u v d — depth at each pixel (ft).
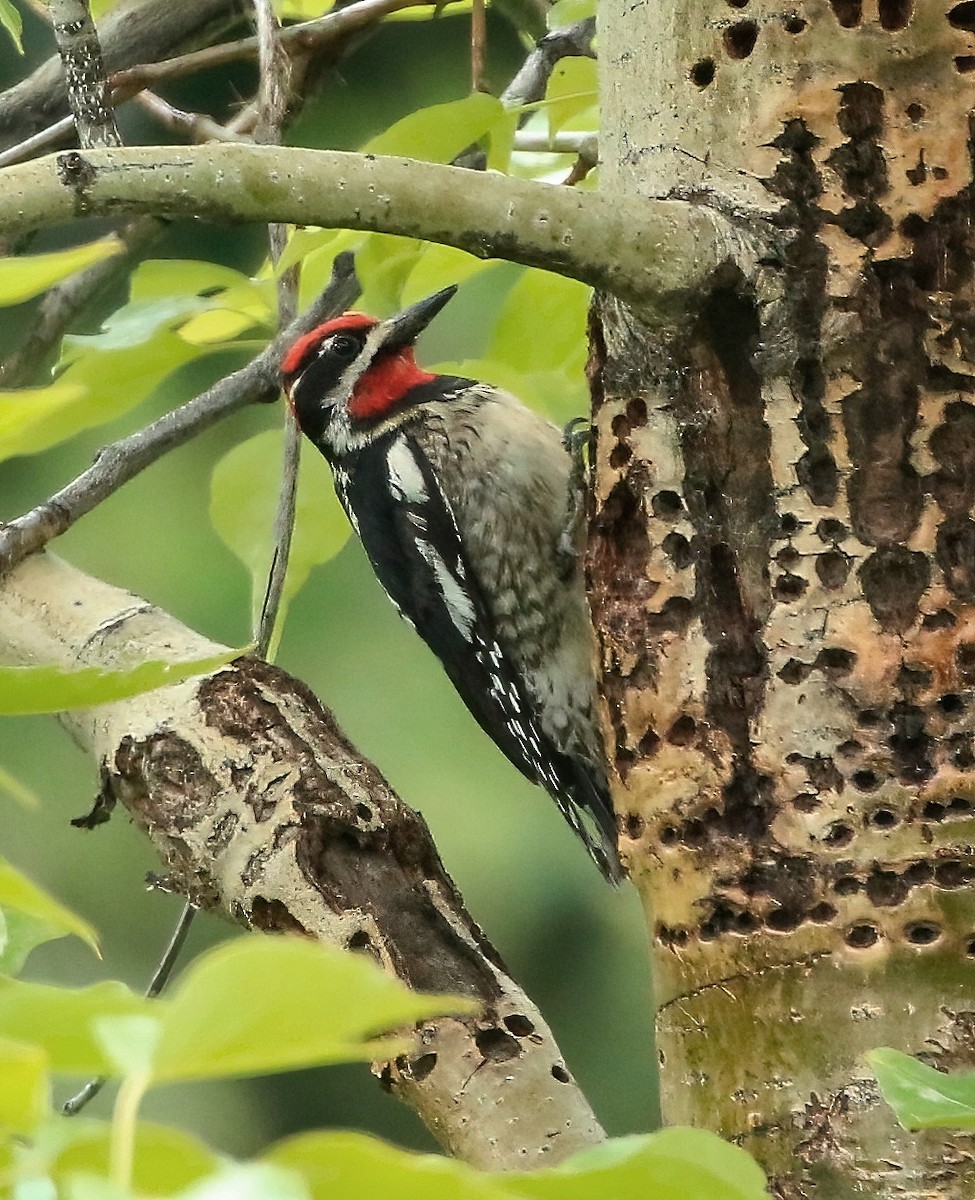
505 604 29.50
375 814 19.03
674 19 17.70
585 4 26.66
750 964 16.55
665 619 17.76
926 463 16.74
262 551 24.89
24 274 11.99
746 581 17.28
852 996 16.03
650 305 17.07
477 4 25.17
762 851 16.70
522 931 42.29
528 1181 7.90
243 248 46.60
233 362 45.93
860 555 16.74
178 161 15.02
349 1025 7.54
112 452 22.54
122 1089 7.23
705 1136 8.16
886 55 17.04
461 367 26.96
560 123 25.07
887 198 17.03
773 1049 16.28
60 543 43.52
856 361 16.90
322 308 25.46
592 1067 41.93
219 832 19.13
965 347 16.84
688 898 17.10
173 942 20.72
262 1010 7.40
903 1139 15.47
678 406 17.70
